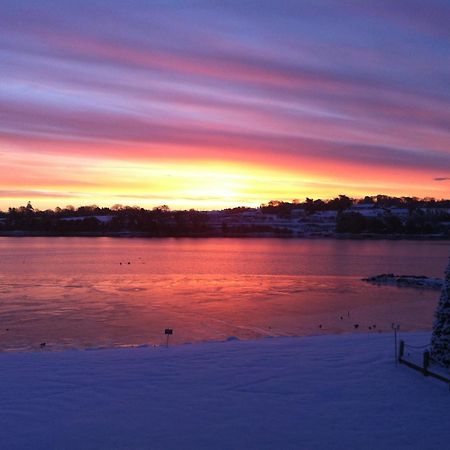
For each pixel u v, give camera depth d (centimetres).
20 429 750
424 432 745
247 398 887
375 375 1029
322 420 789
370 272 7431
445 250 13962
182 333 2616
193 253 12388
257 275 6700
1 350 2158
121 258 10256
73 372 1043
